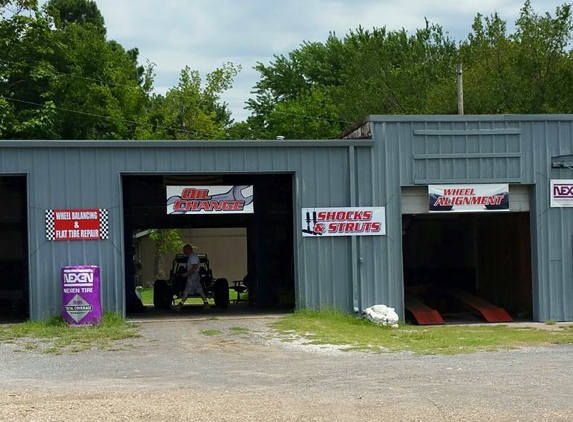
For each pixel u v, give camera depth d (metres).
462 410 9.82
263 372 13.55
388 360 14.92
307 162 22.69
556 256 23.88
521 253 26.41
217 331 19.84
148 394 11.18
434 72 60.38
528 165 23.77
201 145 22.06
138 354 16.52
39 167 21.52
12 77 41.91
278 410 9.90
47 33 42.22
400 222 23.06
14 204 29.64
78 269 20.73
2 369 14.65
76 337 18.94
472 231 31.95
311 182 22.69
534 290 23.92
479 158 23.53
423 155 23.28
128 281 26.45
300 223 22.61
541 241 23.81
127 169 21.78
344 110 58.88
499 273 28.80
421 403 10.27
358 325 21.36
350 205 22.80
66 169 21.61
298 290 22.59
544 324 23.16
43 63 41.62
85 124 44.56
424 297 30.02
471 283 32.09
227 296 27.00
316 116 59.53
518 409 9.88
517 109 47.72
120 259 21.69
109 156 21.75
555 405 10.11
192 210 22.52
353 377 12.64
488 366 13.70
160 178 27.31
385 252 23.00
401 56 65.38
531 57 48.72
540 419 9.35
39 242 21.48
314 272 22.64
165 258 50.31
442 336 19.27
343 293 22.72
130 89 49.81
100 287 21.36
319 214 22.67
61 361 15.64
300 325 20.59
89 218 21.61
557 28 48.91
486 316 24.88
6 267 29.69
